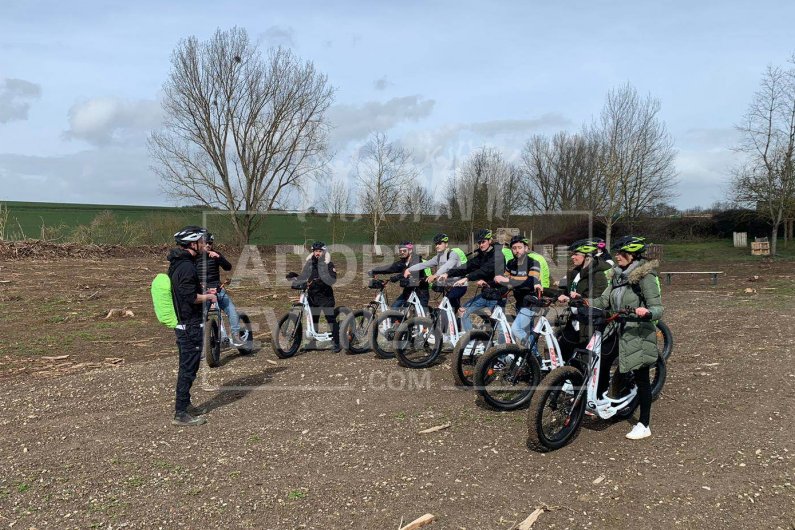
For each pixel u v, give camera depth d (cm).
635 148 2717
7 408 580
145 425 531
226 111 3212
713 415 522
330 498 384
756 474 402
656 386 564
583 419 525
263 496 388
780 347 764
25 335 957
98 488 402
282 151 3294
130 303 1303
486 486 399
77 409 578
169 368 736
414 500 380
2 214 2386
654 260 471
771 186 2908
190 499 385
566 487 395
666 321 1034
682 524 344
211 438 498
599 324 480
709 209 4328
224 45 3150
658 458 438
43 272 1788
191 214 3152
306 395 616
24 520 360
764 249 3086
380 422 530
